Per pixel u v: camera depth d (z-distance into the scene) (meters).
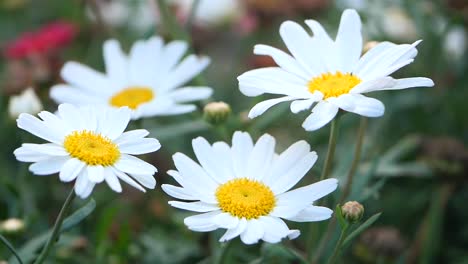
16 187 0.46
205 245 0.48
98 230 0.44
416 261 0.49
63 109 0.37
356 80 0.38
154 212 0.50
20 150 0.36
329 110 0.37
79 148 0.36
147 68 0.48
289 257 0.39
